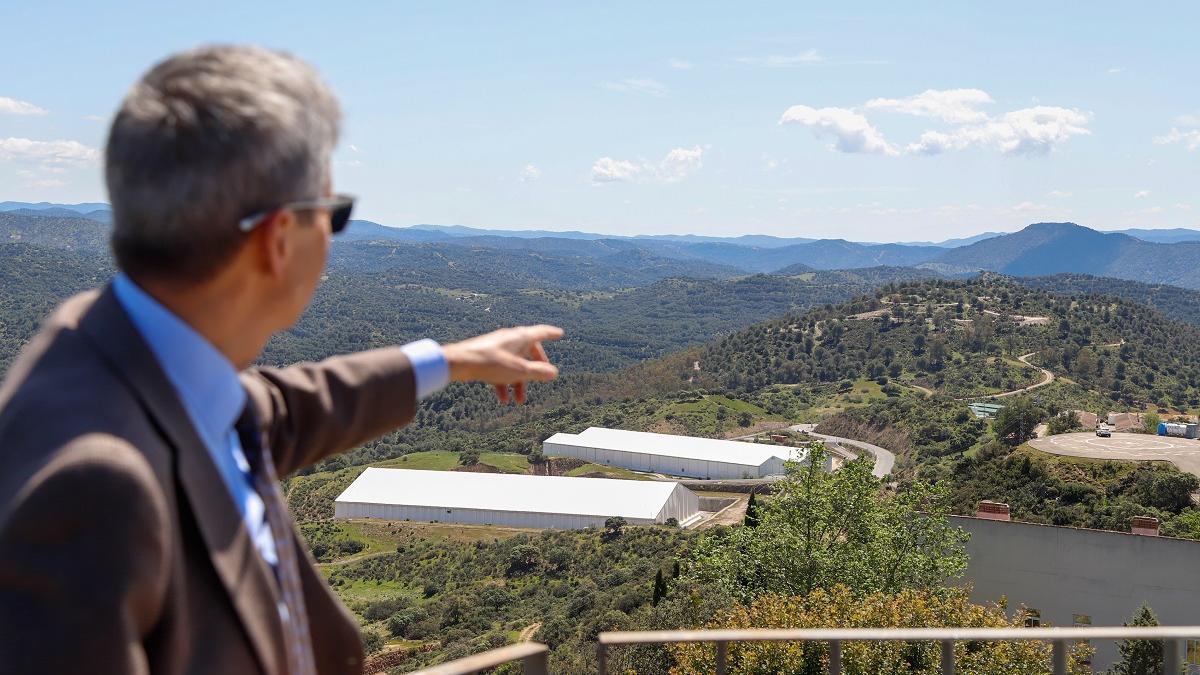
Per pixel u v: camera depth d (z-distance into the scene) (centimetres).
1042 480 4925
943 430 10725
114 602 97
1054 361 15838
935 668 1168
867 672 1130
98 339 114
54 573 95
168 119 111
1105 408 12988
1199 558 2741
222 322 125
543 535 7856
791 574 2461
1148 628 245
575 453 11244
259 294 126
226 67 117
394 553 8044
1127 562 2808
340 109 132
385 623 5866
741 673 1138
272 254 122
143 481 103
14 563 96
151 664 107
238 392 129
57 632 94
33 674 93
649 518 7962
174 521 109
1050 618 2881
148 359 114
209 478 116
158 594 104
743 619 1605
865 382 16725
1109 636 241
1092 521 4188
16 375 114
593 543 7306
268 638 119
